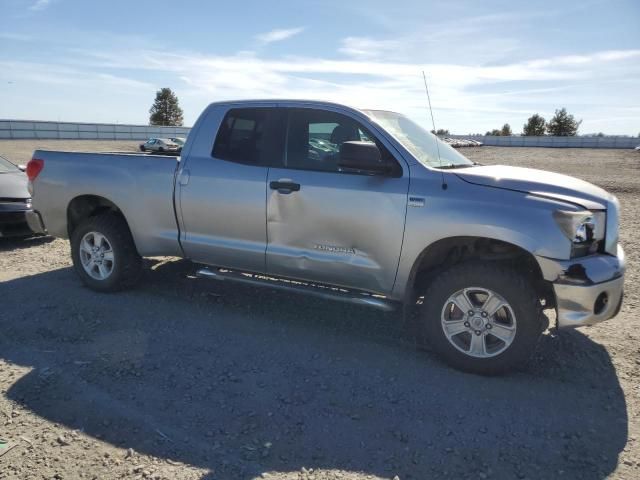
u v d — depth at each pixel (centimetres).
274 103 465
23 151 3975
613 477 278
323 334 459
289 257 446
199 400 346
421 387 368
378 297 431
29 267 653
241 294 560
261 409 337
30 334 446
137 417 325
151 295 547
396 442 306
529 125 9944
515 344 369
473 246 396
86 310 501
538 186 377
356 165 393
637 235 916
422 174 398
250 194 454
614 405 350
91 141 6281
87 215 582
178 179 491
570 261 355
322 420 327
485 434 315
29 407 335
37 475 271
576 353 427
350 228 416
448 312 392
